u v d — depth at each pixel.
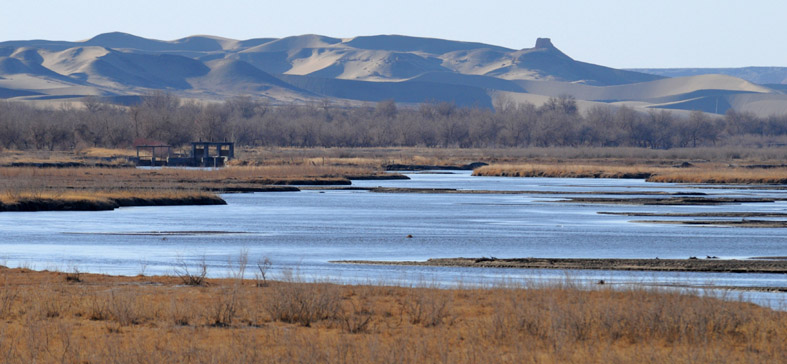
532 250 132.12
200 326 62.22
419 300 72.50
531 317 61.06
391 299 75.25
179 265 109.81
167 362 49.19
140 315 64.94
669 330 59.72
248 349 51.97
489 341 57.19
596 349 54.78
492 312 68.25
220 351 51.59
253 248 132.62
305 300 67.06
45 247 131.38
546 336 58.41
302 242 141.75
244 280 88.38
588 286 83.25
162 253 124.56
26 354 51.19
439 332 60.00
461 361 51.41
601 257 124.12
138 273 100.56
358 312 68.25
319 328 62.66
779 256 125.50
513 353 53.38
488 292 79.12
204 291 79.12
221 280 89.25
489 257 122.50
